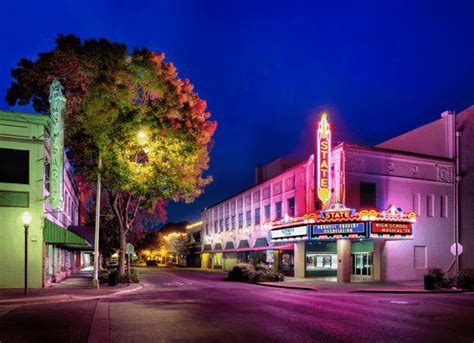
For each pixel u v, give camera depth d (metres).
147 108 26.66
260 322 12.77
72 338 10.60
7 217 23.11
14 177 23.39
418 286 27.84
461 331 11.48
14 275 23.03
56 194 23.61
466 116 36.78
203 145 30.91
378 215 30.17
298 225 33.91
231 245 57.69
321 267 37.88
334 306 16.69
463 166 36.22
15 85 27.50
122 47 25.97
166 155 27.25
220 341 10.19
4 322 12.90
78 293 20.84
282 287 27.80
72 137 27.11
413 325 12.34
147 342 10.12
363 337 10.63
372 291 24.83
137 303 17.77
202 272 55.44
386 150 33.72
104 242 56.16
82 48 25.72
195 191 30.22
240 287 27.75
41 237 23.59
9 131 23.42
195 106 29.66
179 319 13.37
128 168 26.12
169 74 28.31
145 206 30.42
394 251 32.66
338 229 30.83
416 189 34.16
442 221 34.84
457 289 25.45
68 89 27.11
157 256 119.25
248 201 52.12
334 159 32.69
